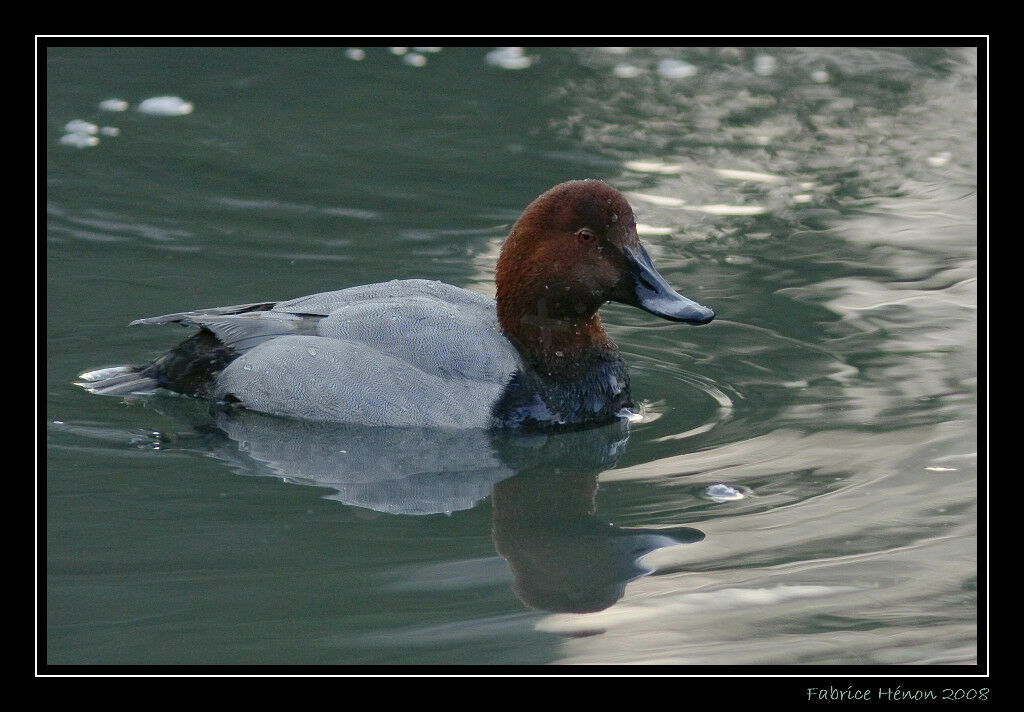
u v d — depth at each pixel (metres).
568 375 10.94
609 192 10.79
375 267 13.85
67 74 19.09
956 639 7.53
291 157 16.95
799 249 14.65
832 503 9.29
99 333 12.30
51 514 9.08
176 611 7.78
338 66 19.95
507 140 17.64
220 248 14.26
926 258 14.28
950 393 11.18
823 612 7.83
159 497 9.42
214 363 10.98
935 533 8.80
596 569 8.44
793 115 18.62
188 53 20.12
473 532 8.99
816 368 11.86
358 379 10.49
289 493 9.59
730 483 9.70
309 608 7.86
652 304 10.66
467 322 10.86
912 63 20.34
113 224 14.80
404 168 16.70
